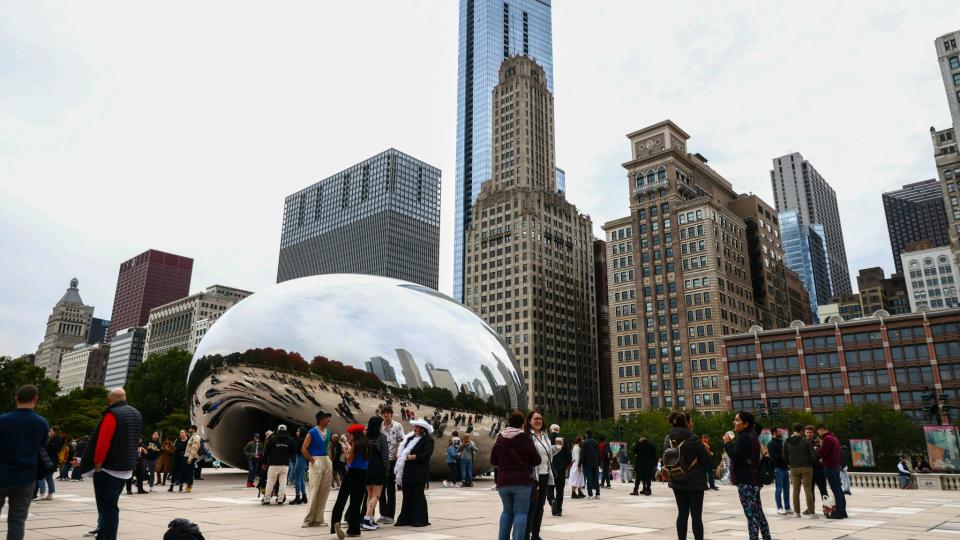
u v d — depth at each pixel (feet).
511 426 23.90
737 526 33.88
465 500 47.44
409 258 647.56
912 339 270.67
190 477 55.11
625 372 376.07
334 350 65.46
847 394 279.69
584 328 497.05
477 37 652.89
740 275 378.94
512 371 76.59
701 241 361.30
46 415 239.71
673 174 388.16
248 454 61.36
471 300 479.82
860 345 282.97
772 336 309.42
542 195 483.51
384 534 28.99
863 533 30.55
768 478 39.22
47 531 29.17
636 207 397.19
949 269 532.32
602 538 28.43
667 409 301.63
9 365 234.99
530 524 26.00
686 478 24.47
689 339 351.46
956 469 95.76
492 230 483.10
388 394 64.64
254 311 70.49
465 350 71.77
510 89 540.11
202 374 71.00
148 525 31.42
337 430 65.82
